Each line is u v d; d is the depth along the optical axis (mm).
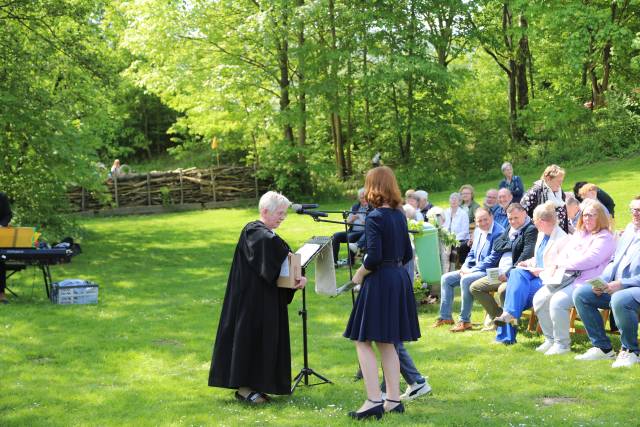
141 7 25391
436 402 6148
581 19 25203
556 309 7664
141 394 6504
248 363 6121
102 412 5992
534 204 10492
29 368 7402
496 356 7656
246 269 6152
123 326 9234
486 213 9227
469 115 29594
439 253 10047
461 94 31531
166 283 12344
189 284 12266
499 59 32219
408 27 25938
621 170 21797
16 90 14930
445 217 11781
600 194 10391
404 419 5617
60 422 5730
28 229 10602
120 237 18469
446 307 9219
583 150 25359
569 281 7715
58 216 16281
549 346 7848
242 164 31562
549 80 31812
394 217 5762
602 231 7684
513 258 8586
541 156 26156
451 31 26953
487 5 29281
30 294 11336
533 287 8117
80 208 25125
